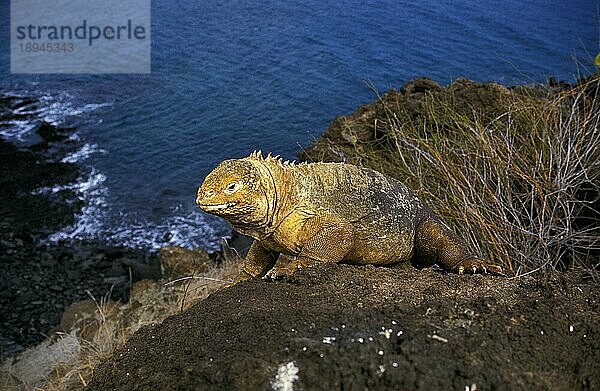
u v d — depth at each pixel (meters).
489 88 9.77
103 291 12.14
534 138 8.27
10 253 13.40
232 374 3.45
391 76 15.83
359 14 20.06
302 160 10.32
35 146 17.33
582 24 16.75
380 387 3.27
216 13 22.52
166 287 9.80
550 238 6.89
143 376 3.93
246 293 4.54
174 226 14.18
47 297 12.05
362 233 5.20
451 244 5.48
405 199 5.54
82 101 19.14
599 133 8.07
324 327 3.66
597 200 7.48
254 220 4.79
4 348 10.63
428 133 9.41
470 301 4.05
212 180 4.61
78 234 14.06
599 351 3.58
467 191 7.58
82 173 16.09
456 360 3.39
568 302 4.11
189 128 16.55
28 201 15.23
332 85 16.12
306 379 3.34
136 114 17.83
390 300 4.17
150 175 15.61
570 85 9.88
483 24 17.64
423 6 19.81
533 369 3.47
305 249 4.97
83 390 4.38
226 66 18.62
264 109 15.99
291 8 21.77
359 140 9.99
